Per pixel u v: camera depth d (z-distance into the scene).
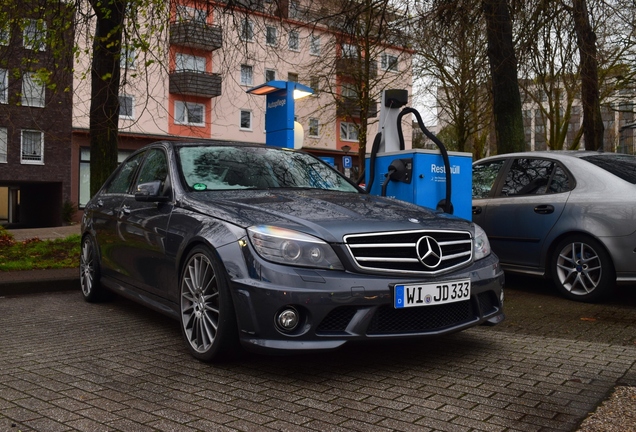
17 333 4.66
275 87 9.29
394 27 10.78
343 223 3.50
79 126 28.00
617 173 5.92
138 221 4.81
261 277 3.32
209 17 10.67
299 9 11.78
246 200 4.02
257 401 3.00
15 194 32.47
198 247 3.78
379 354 3.91
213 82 29.03
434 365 3.65
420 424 2.68
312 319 3.24
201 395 3.10
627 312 5.40
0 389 3.21
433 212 4.11
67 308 5.77
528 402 2.96
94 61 9.56
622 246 5.52
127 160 6.01
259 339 3.31
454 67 21.27
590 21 9.82
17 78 9.84
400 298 3.38
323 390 3.18
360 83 25.34
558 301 5.98
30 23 9.41
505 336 4.46
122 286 5.29
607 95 19.09
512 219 6.55
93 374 3.50
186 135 29.81
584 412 2.81
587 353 3.93
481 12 9.64
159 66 10.39
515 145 10.20
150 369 3.60
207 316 3.69
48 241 10.95
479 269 3.84
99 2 8.80
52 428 2.64
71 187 28.08
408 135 35.16
